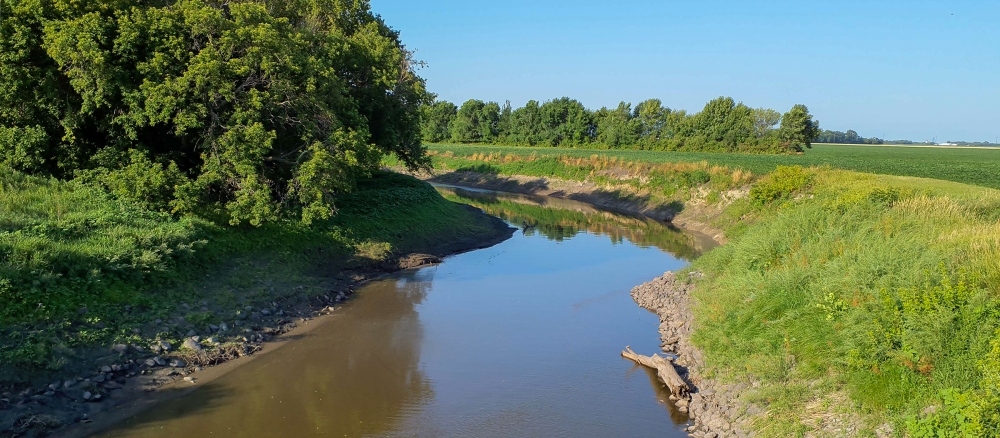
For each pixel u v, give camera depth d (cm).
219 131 1886
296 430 1008
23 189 1625
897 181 2947
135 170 1739
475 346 1441
